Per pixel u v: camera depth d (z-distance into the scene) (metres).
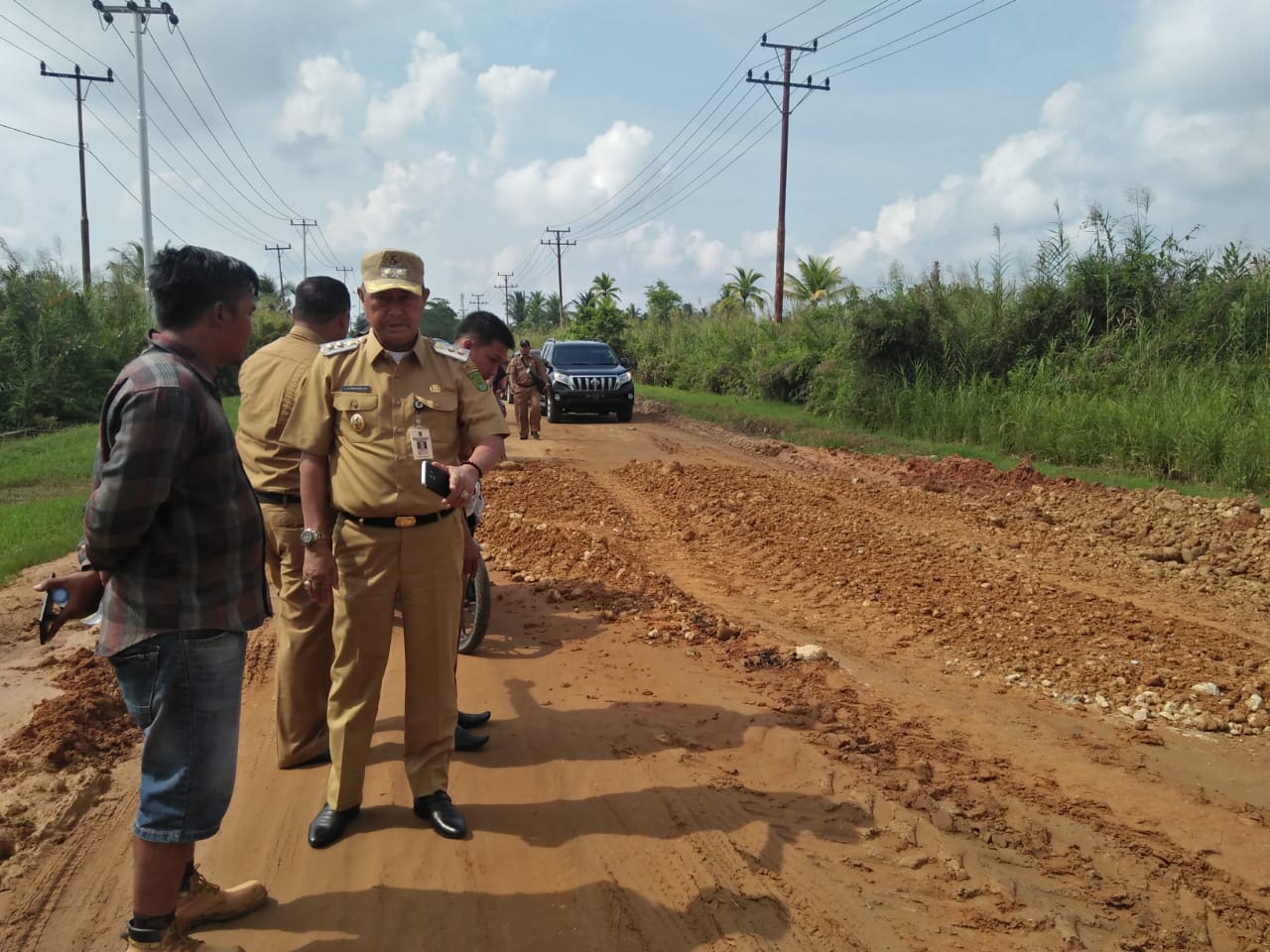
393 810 3.82
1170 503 10.46
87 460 14.89
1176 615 6.88
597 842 3.58
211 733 2.67
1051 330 18.94
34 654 5.69
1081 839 3.74
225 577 2.66
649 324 37.91
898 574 7.72
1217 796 4.14
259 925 3.05
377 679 3.60
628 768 4.19
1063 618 6.62
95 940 2.99
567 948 2.96
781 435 19.25
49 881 3.32
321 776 4.14
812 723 4.71
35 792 3.91
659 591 6.98
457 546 3.60
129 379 2.47
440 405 3.45
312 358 4.09
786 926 3.10
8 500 11.76
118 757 4.35
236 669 2.73
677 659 5.60
